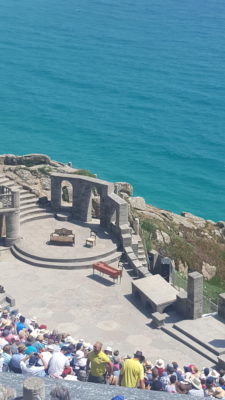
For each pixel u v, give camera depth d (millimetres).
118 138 150750
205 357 45469
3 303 50500
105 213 62500
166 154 144375
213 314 50375
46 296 52719
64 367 32844
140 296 52219
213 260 70875
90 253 58031
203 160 142625
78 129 154250
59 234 59781
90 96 182000
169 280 56656
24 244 59344
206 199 124312
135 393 16797
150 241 67062
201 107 180500
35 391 15867
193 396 16859
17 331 39062
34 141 144625
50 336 39250
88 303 52062
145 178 131375
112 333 48344
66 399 15695
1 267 56688
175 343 47281
